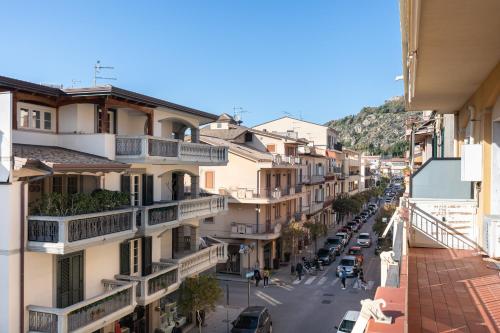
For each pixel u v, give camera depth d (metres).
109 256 17.83
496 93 8.52
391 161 147.25
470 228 10.96
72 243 13.65
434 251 10.57
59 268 15.34
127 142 17.42
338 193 67.50
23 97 15.81
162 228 18.73
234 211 37.59
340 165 70.06
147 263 19.86
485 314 6.00
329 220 62.25
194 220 23.11
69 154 15.77
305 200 49.88
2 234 13.32
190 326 24.11
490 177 9.45
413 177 11.62
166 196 21.73
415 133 28.50
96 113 18.14
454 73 8.64
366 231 61.31
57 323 13.48
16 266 13.47
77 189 16.84
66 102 17.23
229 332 23.52
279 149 44.19
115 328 17.86
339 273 36.19
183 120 22.84
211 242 27.03
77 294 16.11
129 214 16.41
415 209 11.28
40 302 14.48
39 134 16.56
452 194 11.38
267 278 34.25
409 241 11.01
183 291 20.50
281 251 41.69
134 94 18.02
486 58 7.38
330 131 62.84
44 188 15.65
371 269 39.19
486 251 9.39
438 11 5.18
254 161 36.97
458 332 5.37
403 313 4.03
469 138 12.00
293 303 29.33
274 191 37.78
